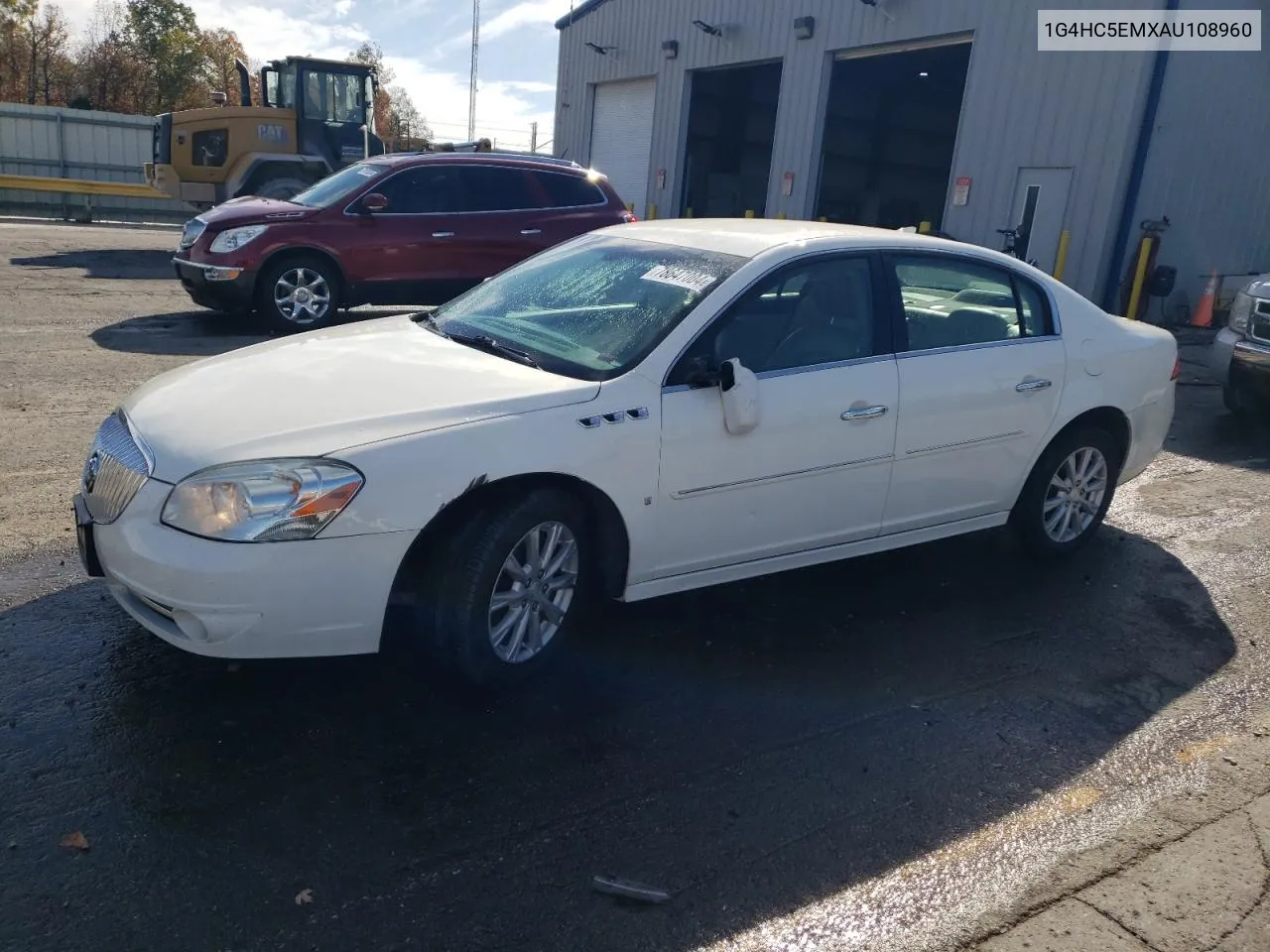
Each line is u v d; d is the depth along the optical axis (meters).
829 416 4.15
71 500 5.20
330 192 10.66
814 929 2.63
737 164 25.73
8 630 3.87
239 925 2.51
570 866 2.81
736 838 2.98
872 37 17.23
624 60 23.22
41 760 3.10
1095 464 5.30
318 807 2.98
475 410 3.48
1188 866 2.94
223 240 9.91
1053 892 2.81
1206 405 9.45
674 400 3.80
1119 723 3.75
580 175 11.22
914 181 29.61
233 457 3.19
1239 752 3.58
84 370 8.02
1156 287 14.38
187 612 3.12
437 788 3.11
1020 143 15.11
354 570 3.21
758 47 19.50
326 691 3.61
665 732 3.52
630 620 4.37
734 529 4.05
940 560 5.30
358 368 3.83
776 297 4.15
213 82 47.97
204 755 3.19
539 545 3.64
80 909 2.53
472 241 10.62
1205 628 4.61
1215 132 14.56
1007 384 4.74
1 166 25.83
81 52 44.66
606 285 4.36
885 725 3.65
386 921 2.56
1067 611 4.73
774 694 3.82
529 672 3.72
